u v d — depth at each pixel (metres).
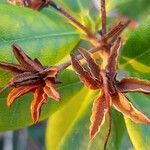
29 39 0.19
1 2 0.21
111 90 0.16
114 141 0.21
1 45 0.18
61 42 0.20
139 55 0.20
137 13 0.29
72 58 0.16
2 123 0.19
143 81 0.16
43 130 0.35
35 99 0.16
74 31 0.20
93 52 0.19
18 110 0.19
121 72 0.20
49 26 0.20
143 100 0.20
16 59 0.17
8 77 0.17
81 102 0.22
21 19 0.19
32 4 0.20
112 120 0.21
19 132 0.31
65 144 0.22
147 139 0.19
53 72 0.16
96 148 0.21
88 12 0.22
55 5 0.20
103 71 0.16
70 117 0.22
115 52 0.16
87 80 0.16
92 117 0.15
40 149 0.35
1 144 0.32
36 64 0.16
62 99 0.19
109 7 0.23
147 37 0.20
